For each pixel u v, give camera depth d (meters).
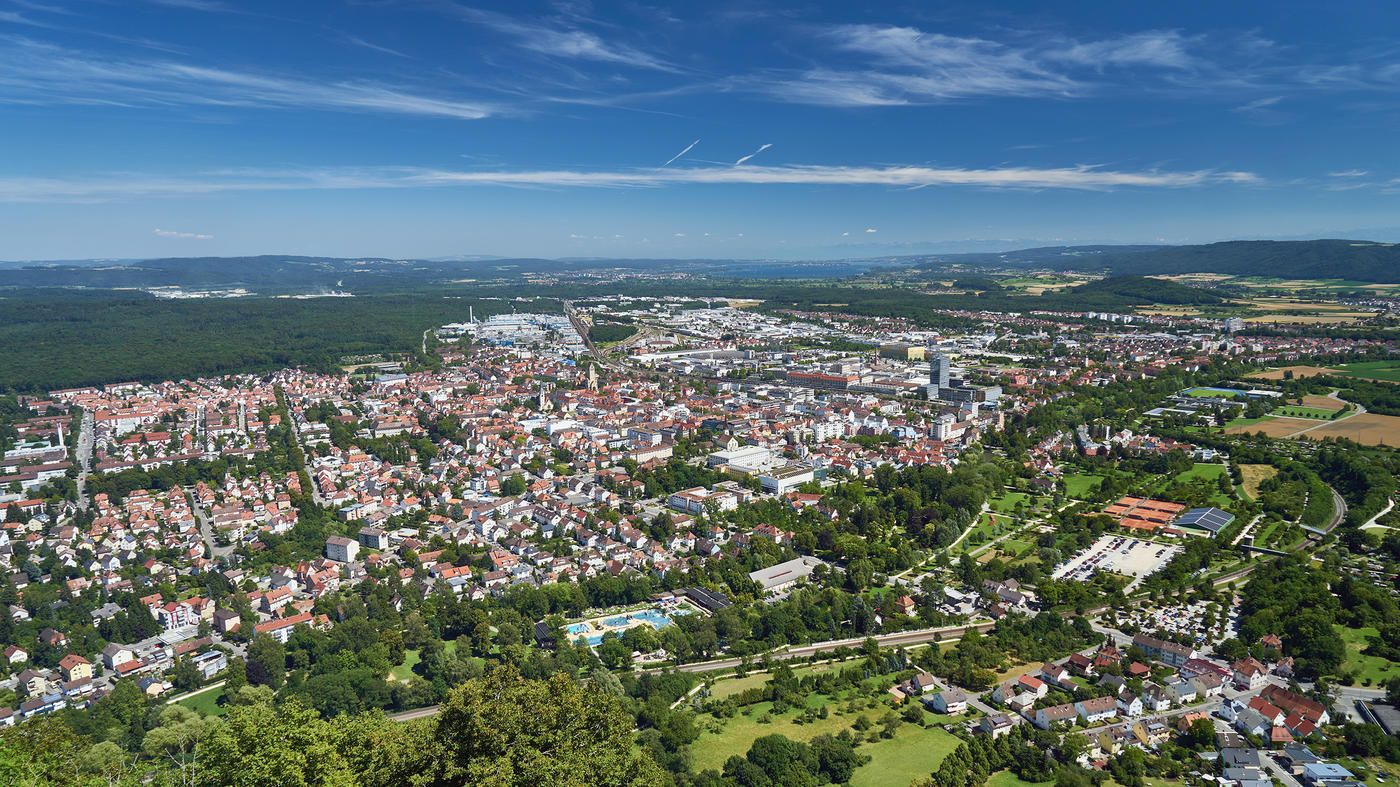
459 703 184.62
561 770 173.62
